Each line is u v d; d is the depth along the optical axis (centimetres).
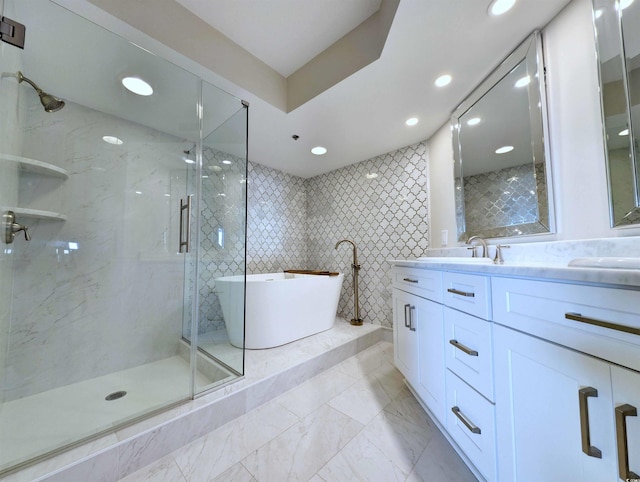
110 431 109
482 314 90
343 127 211
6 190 122
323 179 321
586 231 102
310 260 330
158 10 126
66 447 100
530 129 126
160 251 197
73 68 141
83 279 166
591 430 56
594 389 56
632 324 50
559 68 113
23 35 113
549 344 67
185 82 156
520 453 75
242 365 162
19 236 143
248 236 277
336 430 127
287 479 99
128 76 149
